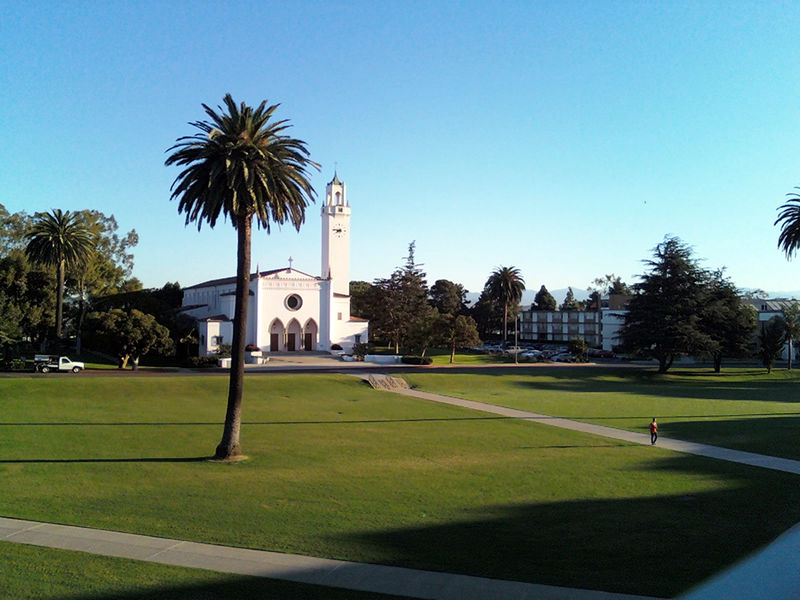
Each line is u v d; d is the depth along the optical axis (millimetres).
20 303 74375
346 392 54719
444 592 13391
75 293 90312
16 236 87062
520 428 37844
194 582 13883
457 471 26078
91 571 14492
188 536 17281
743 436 35188
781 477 25188
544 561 15352
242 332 29859
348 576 14320
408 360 83625
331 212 103812
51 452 29062
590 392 60438
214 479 24594
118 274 93312
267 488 23094
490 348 122938
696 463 27906
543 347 130250
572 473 25750
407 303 108188
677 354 78375
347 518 19203
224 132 30359
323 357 84750
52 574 14242
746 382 73125
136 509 20016
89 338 71438
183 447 31094
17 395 45500
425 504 20891
